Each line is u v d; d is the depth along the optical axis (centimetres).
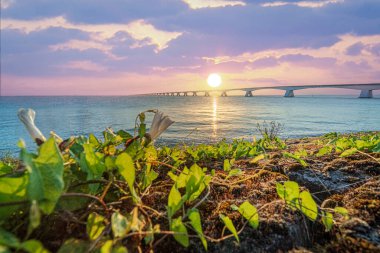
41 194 80
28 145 1415
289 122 4028
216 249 118
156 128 157
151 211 139
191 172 146
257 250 120
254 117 5159
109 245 80
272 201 154
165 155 263
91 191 113
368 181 196
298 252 120
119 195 130
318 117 5316
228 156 311
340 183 200
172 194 121
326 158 271
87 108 9975
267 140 481
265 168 239
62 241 102
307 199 141
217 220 137
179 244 118
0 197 86
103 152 154
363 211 146
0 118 5897
